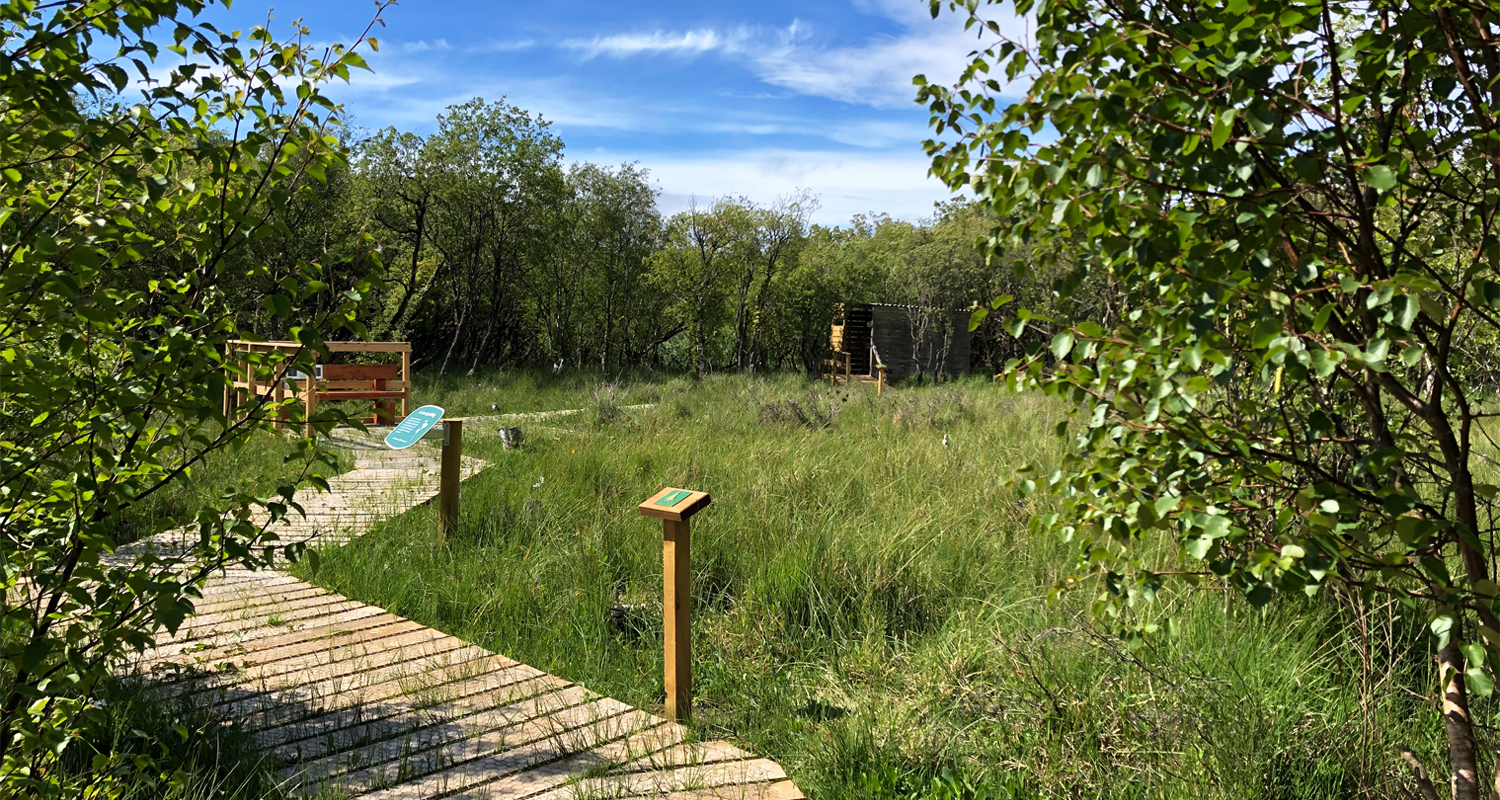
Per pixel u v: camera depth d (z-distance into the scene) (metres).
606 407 16.92
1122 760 4.14
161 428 3.03
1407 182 2.40
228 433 2.99
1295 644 4.88
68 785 3.22
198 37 2.66
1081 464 3.09
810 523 7.83
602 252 32.66
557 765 4.04
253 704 4.55
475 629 6.14
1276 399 3.40
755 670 5.50
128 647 4.91
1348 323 2.52
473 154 27.33
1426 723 4.20
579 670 5.54
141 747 3.87
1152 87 2.35
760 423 15.27
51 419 2.77
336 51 2.98
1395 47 2.23
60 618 2.90
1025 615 5.62
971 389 23.19
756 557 7.12
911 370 32.19
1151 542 6.07
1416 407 2.65
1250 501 2.68
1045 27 2.43
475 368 28.72
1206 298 2.24
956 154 2.66
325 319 3.02
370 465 11.95
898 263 33.66
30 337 2.60
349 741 4.19
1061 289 2.64
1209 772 3.91
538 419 17.39
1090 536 3.00
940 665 5.21
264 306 2.83
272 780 3.63
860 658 5.57
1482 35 2.26
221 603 6.23
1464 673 2.84
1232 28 2.09
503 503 9.06
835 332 33.88
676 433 14.05
